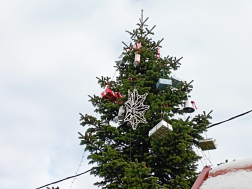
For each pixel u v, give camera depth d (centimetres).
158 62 890
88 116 809
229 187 235
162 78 871
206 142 664
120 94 921
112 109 884
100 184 748
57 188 709
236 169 266
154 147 696
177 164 707
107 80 941
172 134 678
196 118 764
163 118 742
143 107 739
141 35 1031
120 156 754
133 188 554
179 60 957
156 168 710
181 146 664
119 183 668
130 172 571
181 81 859
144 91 803
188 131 686
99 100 920
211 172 280
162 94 816
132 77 833
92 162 731
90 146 734
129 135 792
